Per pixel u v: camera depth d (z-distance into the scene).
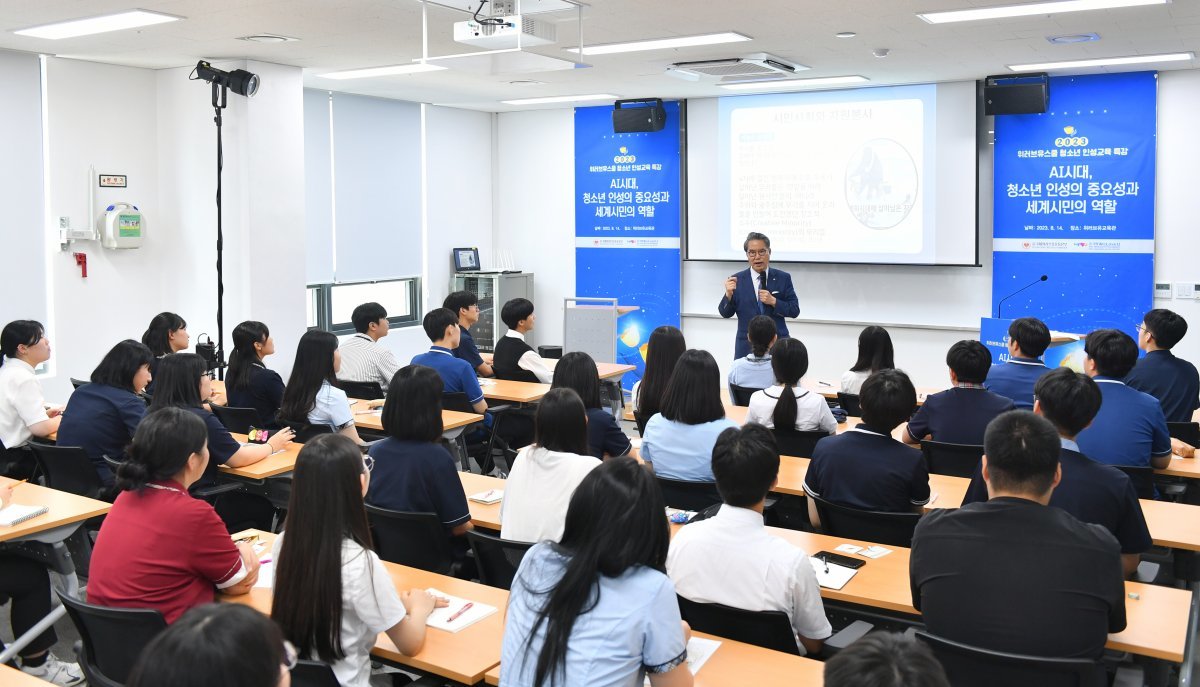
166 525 2.53
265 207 7.45
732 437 2.51
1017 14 5.62
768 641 2.42
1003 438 2.27
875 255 9.10
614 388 7.58
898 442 3.36
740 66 7.33
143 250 7.78
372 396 6.03
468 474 4.25
